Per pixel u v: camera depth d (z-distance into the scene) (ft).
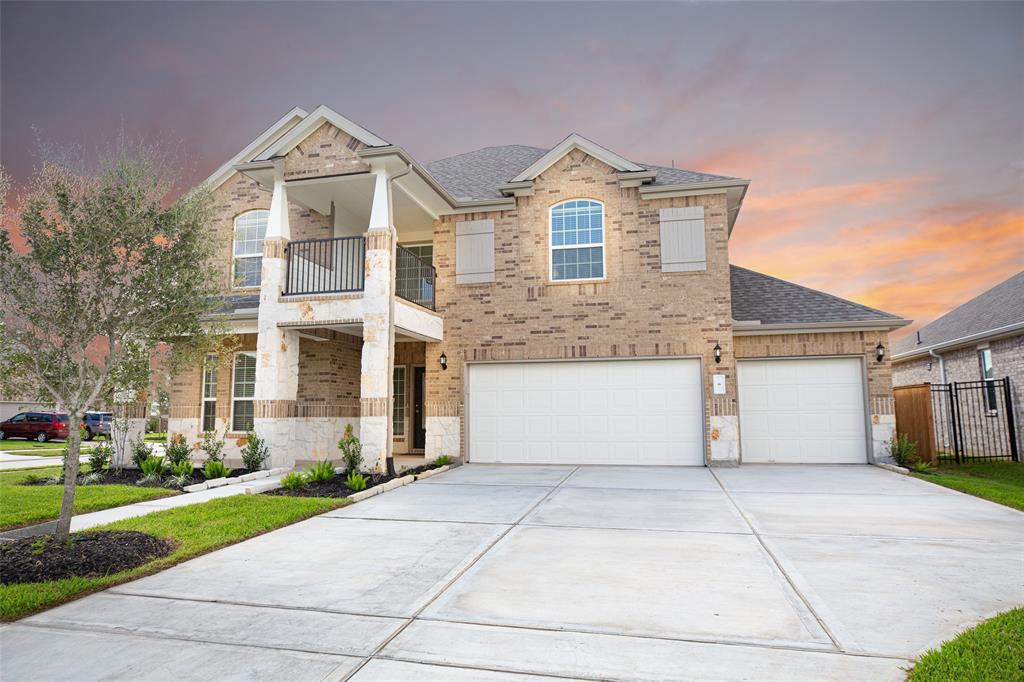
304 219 53.57
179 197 25.91
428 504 30.71
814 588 16.67
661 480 38.47
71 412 21.66
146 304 22.75
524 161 61.36
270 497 31.63
